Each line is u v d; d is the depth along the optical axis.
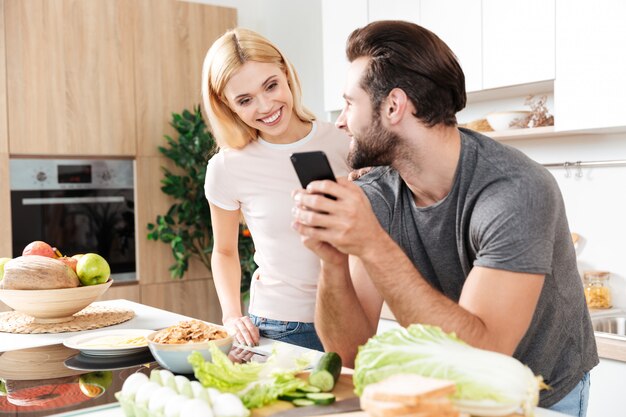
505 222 1.26
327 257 1.34
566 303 1.45
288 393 1.13
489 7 2.98
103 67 4.01
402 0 3.36
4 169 3.71
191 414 0.98
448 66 1.33
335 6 3.70
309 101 4.49
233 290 2.25
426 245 1.48
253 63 1.94
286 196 2.09
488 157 1.35
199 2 4.53
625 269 2.95
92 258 1.98
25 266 1.88
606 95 2.58
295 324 2.07
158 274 4.23
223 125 2.11
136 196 4.15
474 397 0.94
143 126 4.16
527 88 3.03
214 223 2.27
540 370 1.46
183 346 1.33
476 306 1.26
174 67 4.27
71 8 3.89
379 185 1.57
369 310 1.54
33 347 1.68
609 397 2.46
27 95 3.77
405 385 0.90
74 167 3.95
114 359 1.54
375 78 1.32
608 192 2.99
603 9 2.56
